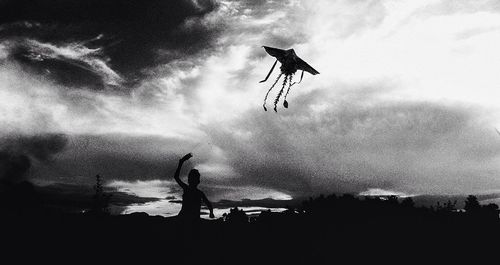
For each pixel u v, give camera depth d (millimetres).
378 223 12102
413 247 10672
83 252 7965
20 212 9484
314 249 10117
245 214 11641
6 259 7238
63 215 9672
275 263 8992
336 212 13094
